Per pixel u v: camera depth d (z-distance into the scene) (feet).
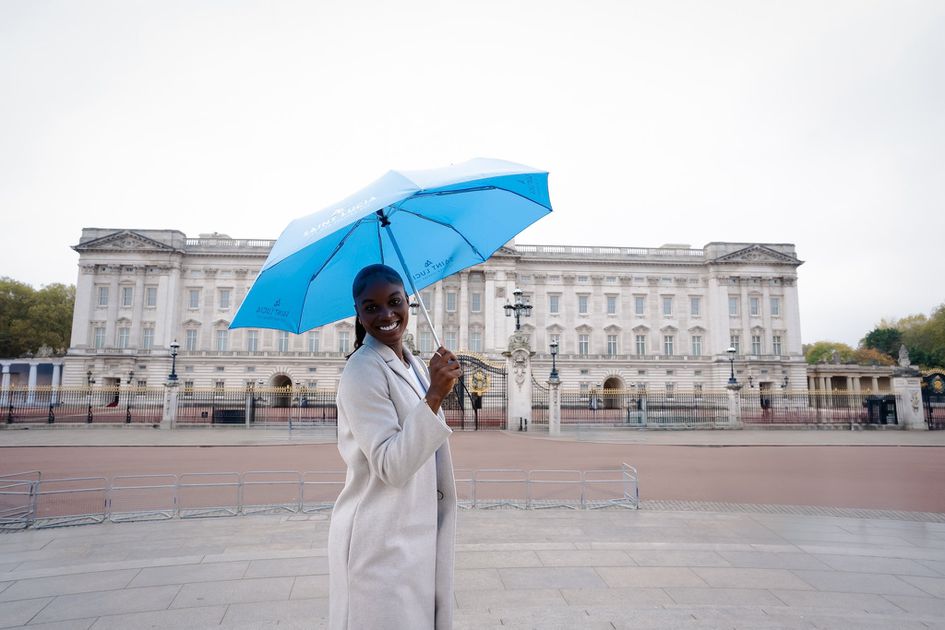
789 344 242.58
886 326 384.47
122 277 229.45
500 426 112.88
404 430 7.61
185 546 27.30
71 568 23.39
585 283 252.01
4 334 259.60
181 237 236.63
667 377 241.96
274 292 10.00
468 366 126.31
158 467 58.54
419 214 11.62
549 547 26.37
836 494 44.34
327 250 10.34
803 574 22.54
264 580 21.84
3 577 22.24
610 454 70.69
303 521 32.94
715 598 19.79
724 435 100.73
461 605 18.98
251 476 52.65
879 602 19.45
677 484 48.70
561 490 45.44
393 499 8.07
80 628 17.33
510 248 246.88
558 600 19.52
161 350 224.33
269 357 229.04
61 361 238.27
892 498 42.86
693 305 252.21
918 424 113.70
